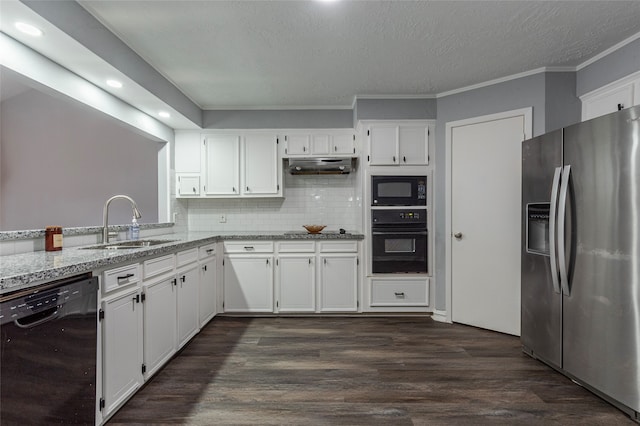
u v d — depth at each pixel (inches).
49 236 77.7
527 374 86.1
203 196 149.5
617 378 69.7
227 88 126.5
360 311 134.7
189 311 105.0
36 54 76.0
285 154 148.8
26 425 46.9
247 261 133.6
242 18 80.7
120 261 68.1
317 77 117.2
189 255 105.3
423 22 83.4
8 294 45.4
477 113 122.9
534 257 93.0
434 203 133.7
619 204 68.9
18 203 177.5
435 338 111.5
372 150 135.0
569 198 79.0
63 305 53.7
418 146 134.2
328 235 133.3
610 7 77.8
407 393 77.3
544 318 89.7
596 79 102.3
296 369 89.1
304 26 84.8
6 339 44.0
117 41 86.4
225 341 108.7
